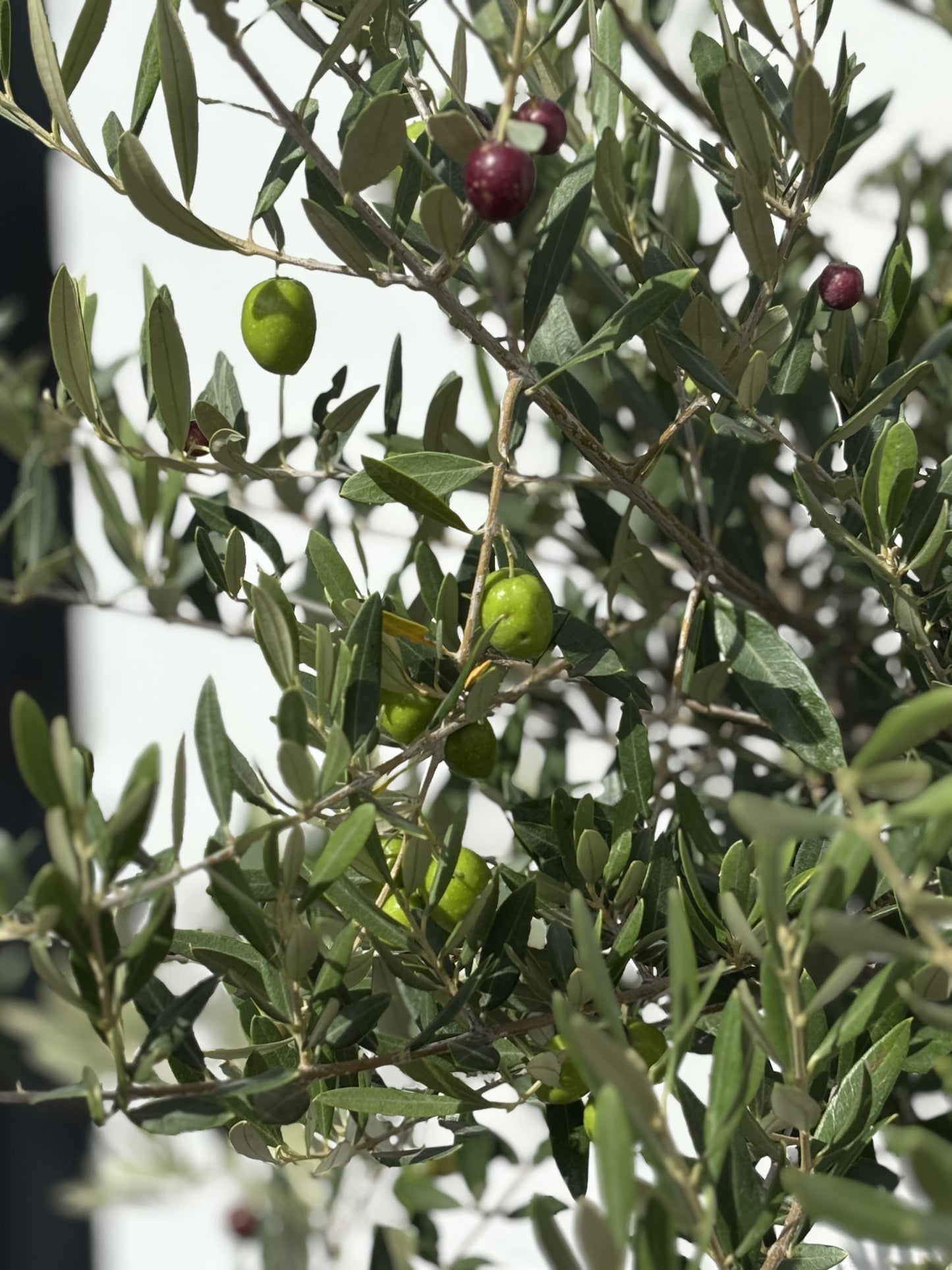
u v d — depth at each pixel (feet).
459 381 1.34
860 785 0.76
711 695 1.38
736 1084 0.89
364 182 1.05
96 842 0.91
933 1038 1.14
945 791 0.74
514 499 1.82
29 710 0.88
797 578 1.86
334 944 1.08
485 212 1.00
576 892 0.84
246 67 1.01
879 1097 1.07
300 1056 1.09
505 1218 1.77
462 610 1.29
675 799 1.32
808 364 1.32
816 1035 1.10
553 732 1.85
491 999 1.17
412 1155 1.24
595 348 1.13
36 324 3.19
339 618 1.20
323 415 1.43
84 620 3.27
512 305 1.77
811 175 1.16
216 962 1.17
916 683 1.38
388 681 1.16
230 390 1.42
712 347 1.20
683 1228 0.87
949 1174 0.68
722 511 1.59
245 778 1.10
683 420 1.25
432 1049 1.13
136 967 0.96
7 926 0.96
